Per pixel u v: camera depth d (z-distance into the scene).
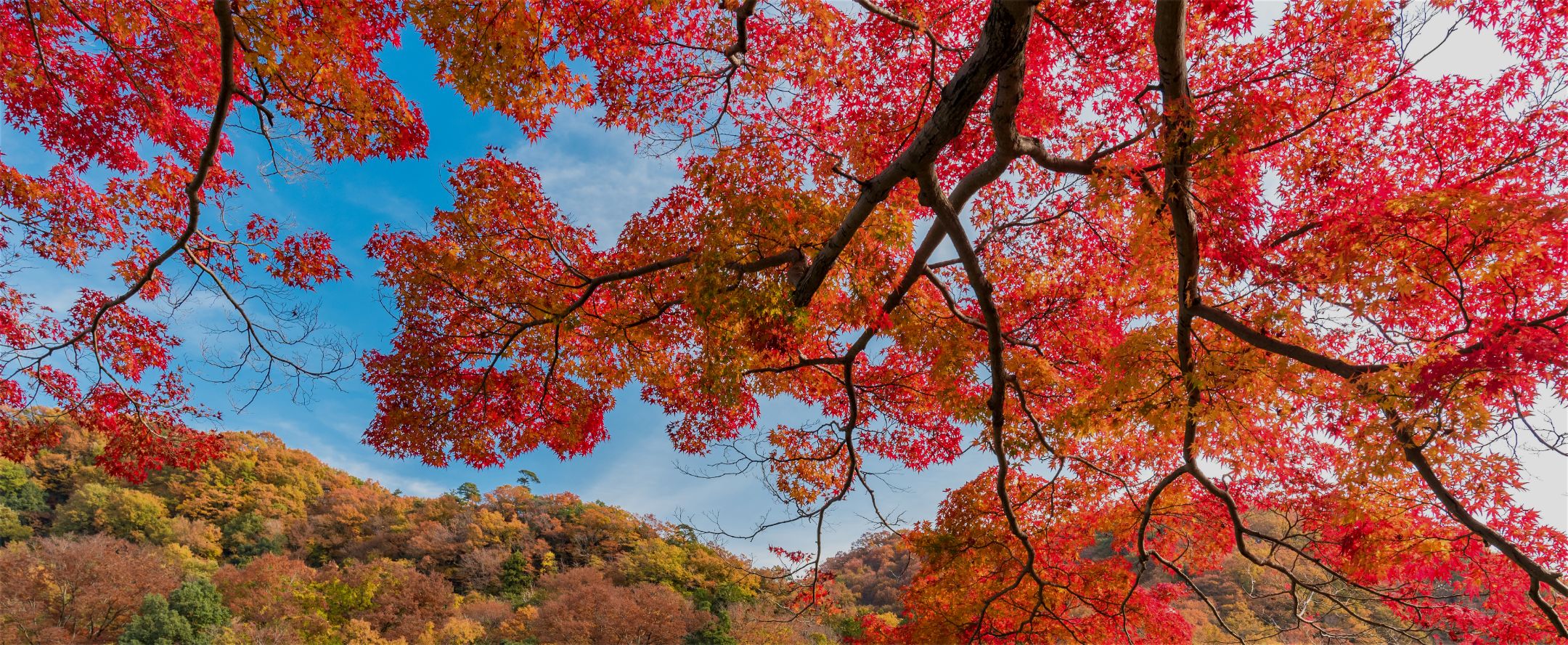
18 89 6.10
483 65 4.77
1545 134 4.91
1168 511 8.07
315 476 73.81
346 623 35.91
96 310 7.38
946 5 6.91
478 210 6.48
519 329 7.08
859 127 7.36
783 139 7.41
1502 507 4.86
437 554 55.53
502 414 7.62
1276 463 6.83
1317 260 4.44
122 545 43.19
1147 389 5.36
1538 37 4.68
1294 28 5.02
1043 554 8.38
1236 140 3.93
